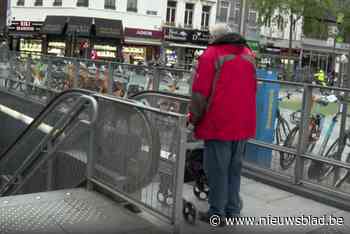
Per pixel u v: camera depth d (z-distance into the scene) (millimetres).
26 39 44031
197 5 44406
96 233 4691
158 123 4961
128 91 10766
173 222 4773
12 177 9430
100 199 5629
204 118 4855
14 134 15398
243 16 12523
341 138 6277
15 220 4930
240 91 4805
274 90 7180
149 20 42719
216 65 4742
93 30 40781
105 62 11680
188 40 43906
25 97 15867
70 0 41000
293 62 50688
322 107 6512
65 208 5309
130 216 5156
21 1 43844
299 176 6664
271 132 7195
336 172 6277
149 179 5105
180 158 4703
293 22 32969
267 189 6562
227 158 4922
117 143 5586
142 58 42812
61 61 13797
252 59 4941
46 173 7926
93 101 5965
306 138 6668
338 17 29547
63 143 7141
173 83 9164
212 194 5055
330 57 52062
